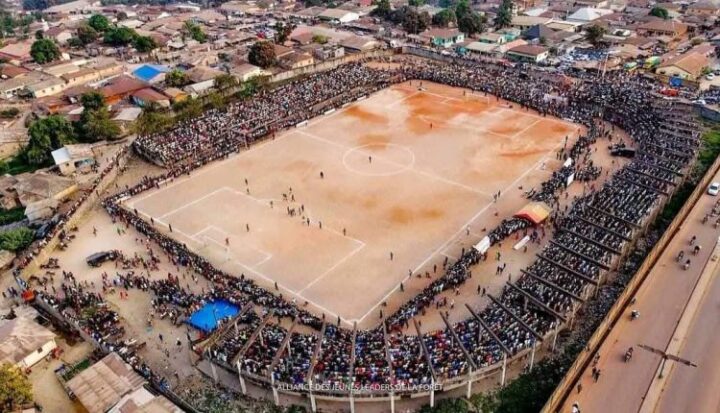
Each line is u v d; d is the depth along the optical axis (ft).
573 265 235.40
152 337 222.48
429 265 267.80
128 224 306.96
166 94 479.00
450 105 468.75
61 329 230.27
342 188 342.03
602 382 185.06
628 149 359.87
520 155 375.45
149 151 384.68
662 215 286.46
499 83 490.49
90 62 586.86
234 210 321.52
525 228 286.66
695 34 607.37
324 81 504.84
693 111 406.00
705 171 326.65
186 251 273.95
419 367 185.88
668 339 201.98
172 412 176.14
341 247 284.20
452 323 223.30
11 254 278.46
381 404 186.91
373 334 211.61
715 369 189.26
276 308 231.71
